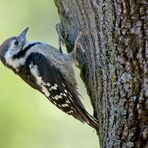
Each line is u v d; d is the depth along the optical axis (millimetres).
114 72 10359
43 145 17766
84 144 18859
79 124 18719
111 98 10406
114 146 10266
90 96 11492
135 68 10156
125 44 10242
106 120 10547
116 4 10336
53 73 12867
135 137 10070
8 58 13164
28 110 17328
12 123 17234
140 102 10070
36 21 19844
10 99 17156
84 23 11180
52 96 13039
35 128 17531
